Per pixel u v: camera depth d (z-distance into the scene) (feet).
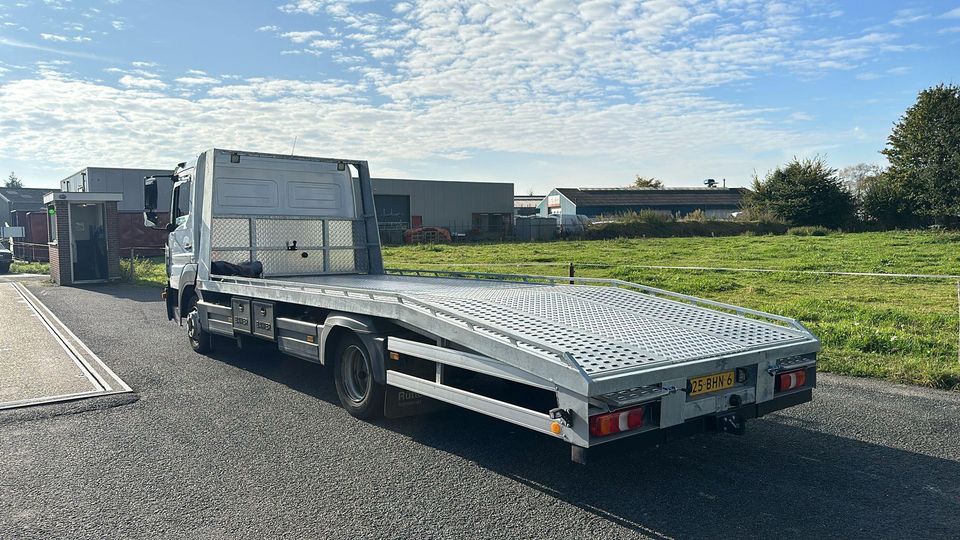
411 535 12.50
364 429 18.94
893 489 14.58
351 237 32.63
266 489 14.65
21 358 29.19
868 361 26.50
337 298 19.72
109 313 45.39
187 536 12.50
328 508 13.69
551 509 13.64
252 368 27.12
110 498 14.21
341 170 32.76
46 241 116.47
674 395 13.61
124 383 24.44
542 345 13.67
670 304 19.61
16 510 13.66
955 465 15.99
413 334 18.51
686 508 13.65
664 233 155.74
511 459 16.53
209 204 28.19
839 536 12.39
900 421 19.48
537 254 98.22
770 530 12.66
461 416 20.30
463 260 87.97
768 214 167.32
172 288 32.99
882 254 84.53
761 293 49.85
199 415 20.35
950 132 143.23
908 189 152.35
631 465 16.07
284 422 19.63
